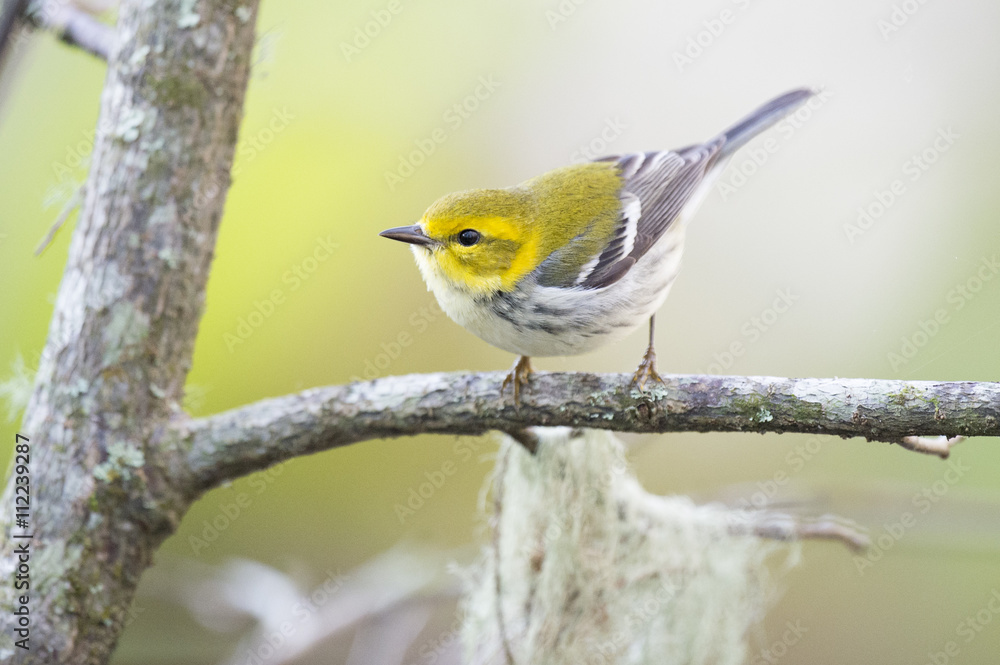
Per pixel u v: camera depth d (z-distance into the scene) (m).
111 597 6.66
